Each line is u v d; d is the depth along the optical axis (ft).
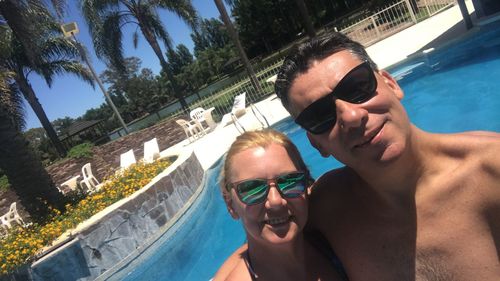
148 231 8.73
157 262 8.18
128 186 9.66
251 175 2.14
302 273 2.27
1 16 12.70
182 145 18.02
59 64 29.22
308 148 10.87
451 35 12.82
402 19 19.90
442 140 1.97
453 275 1.98
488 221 1.89
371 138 1.90
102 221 8.28
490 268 1.91
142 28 28.37
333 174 2.48
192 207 9.82
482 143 1.88
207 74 76.43
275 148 2.21
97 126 46.83
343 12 49.93
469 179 1.89
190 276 7.30
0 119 10.07
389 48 15.57
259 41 59.82
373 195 2.14
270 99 17.33
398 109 1.95
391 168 1.92
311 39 2.14
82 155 19.75
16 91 27.35
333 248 2.35
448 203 1.94
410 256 2.07
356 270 2.26
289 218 2.15
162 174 9.75
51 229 8.48
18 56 26.58
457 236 1.94
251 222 2.17
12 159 10.12
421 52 12.46
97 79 24.76
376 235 2.16
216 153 13.70
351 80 1.94
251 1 56.13
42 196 10.33
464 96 9.59
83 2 27.04
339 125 1.98
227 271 2.45
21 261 7.96
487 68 10.05
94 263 8.12
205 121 20.15
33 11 11.82
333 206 2.34
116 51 29.07
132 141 20.70
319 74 2.01
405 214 2.04
